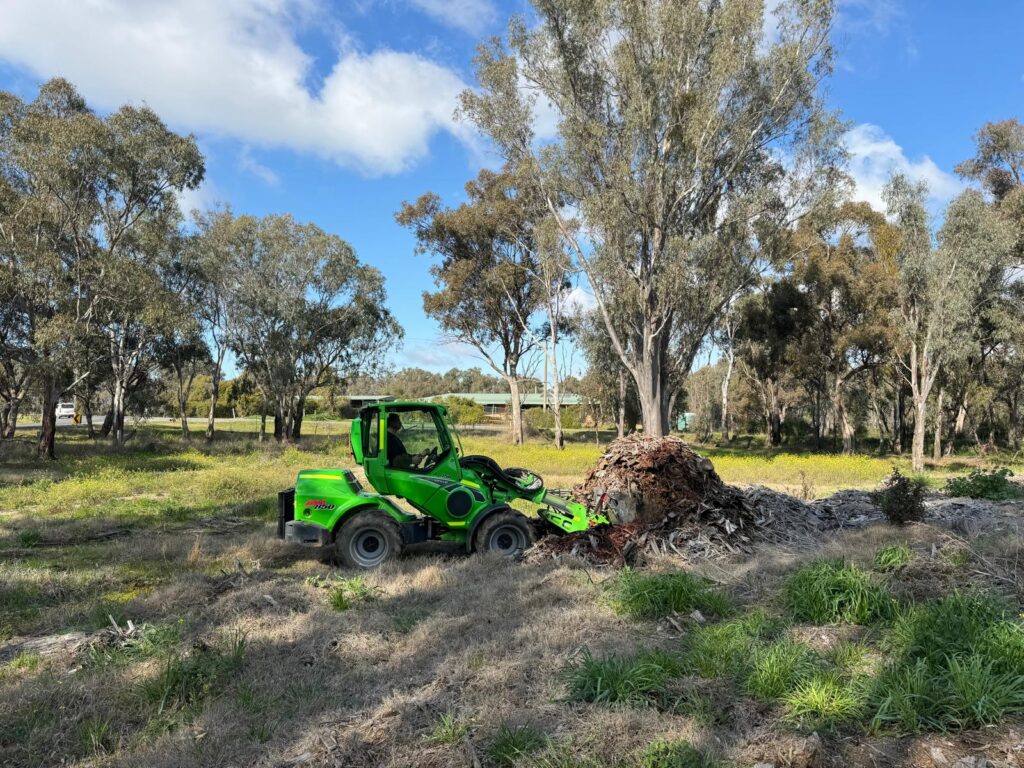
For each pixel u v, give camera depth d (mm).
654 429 25297
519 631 5348
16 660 5121
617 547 8148
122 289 25844
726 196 25453
